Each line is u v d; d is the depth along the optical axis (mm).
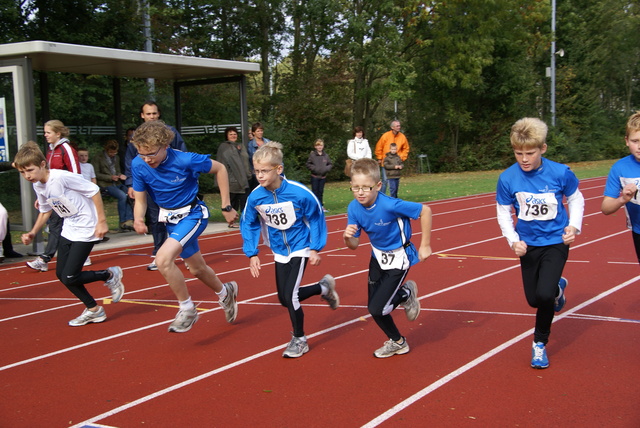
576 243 9273
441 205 15531
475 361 4328
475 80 29344
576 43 36844
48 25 18906
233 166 11320
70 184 5258
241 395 3842
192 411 3621
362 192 4145
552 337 4832
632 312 5453
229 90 16969
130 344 4965
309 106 26969
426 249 4289
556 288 3988
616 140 38594
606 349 4500
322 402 3693
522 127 3936
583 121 37219
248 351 4699
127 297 6594
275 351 4688
